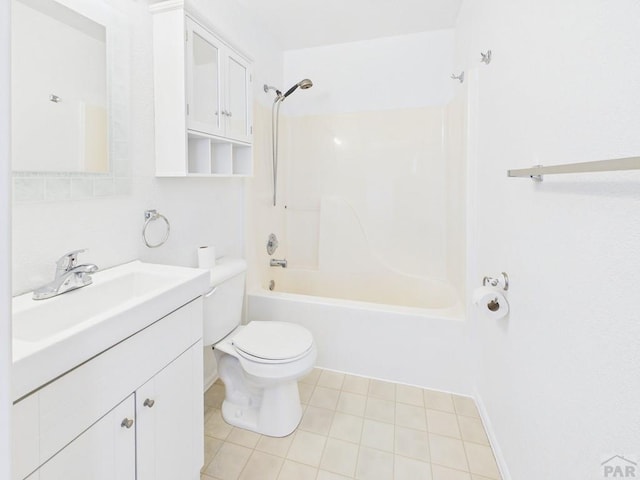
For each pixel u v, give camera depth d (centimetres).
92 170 113
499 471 133
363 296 268
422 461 138
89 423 74
